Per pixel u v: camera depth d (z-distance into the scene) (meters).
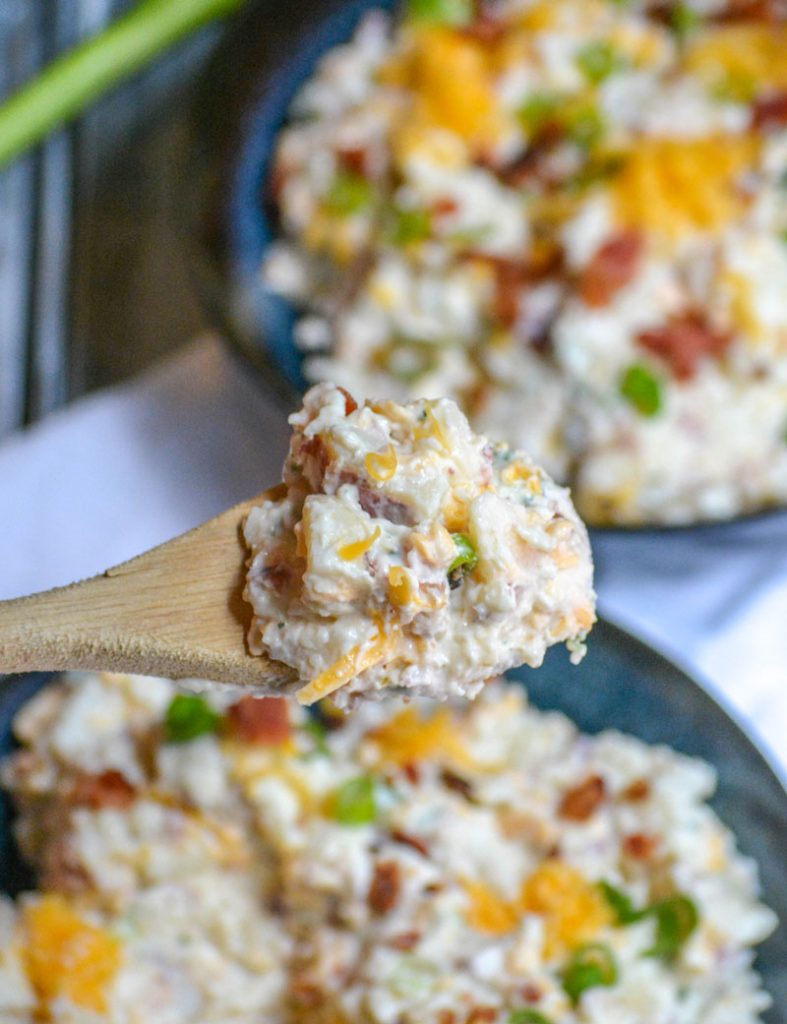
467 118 0.71
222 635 0.49
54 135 0.75
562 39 0.73
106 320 0.74
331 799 0.60
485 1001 0.58
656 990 0.59
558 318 0.68
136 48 0.72
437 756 0.61
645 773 0.61
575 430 0.68
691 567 0.69
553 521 0.49
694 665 0.67
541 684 0.63
